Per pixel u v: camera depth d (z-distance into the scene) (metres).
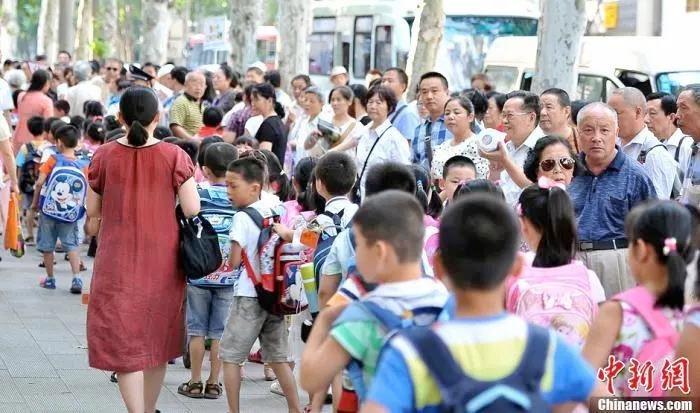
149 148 12.25
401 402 5.95
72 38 69.12
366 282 8.02
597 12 39.56
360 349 7.19
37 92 30.23
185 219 12.34
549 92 15.61
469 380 5.95
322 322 7.59
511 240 6.23
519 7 45.94
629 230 7.90
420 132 19.30
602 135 12.11
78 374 15.75
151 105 12.18
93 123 24.92
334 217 11.87
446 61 44.97
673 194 15.26
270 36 70.19
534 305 8.87
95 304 12.22
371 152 17.91
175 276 12.37
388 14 48.97
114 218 12.21
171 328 12.44
